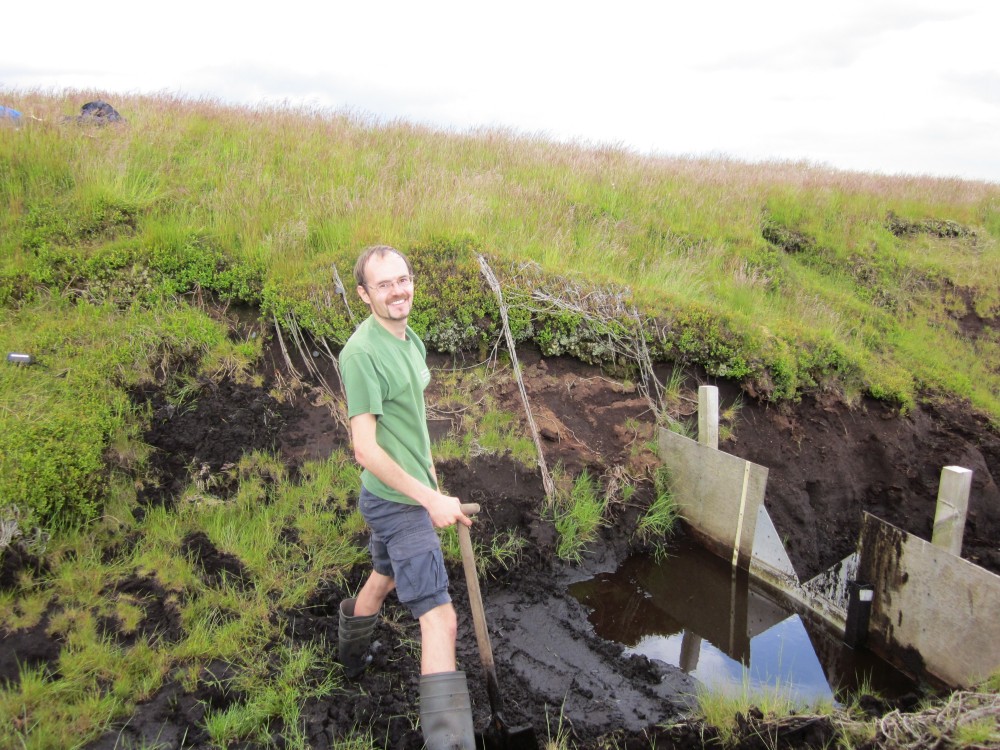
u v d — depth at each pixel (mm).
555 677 4238
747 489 5457
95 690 3414
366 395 2914
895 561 4660
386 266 2971
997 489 7363
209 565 4355
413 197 7797
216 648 3764
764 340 7227
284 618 4074
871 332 8695
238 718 3375
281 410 5602
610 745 3646
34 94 10500
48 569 4070
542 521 5508
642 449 6328
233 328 6109
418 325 6266
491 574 5066
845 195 11688
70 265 6078
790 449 6973
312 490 5078
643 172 10766
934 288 10070
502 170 9875
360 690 3740
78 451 4547
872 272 9961
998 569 6523
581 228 8586
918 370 8352
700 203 10055
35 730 3158
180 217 6848
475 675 4113
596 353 6703
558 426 6219
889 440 7438
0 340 5305
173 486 4859
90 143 7688
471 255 6828
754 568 5520
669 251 8672
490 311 6535
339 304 6102
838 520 6918
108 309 5840
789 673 4758
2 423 4543
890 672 4727
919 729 3266
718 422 6543
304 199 7516
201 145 8578
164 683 3555
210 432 5254
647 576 5652
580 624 4785
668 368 6984
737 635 5227
